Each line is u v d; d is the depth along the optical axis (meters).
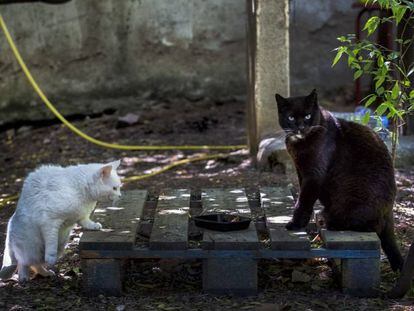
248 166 10.88
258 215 7.56
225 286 6.35
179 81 15.50
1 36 14.52
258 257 6.28
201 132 13.64
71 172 6.62
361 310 6.03
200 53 15.47
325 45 15.52
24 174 11.80
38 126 14.98
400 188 9.24
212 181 10.05
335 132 6.69
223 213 7.03
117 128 14.09
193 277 6.94
